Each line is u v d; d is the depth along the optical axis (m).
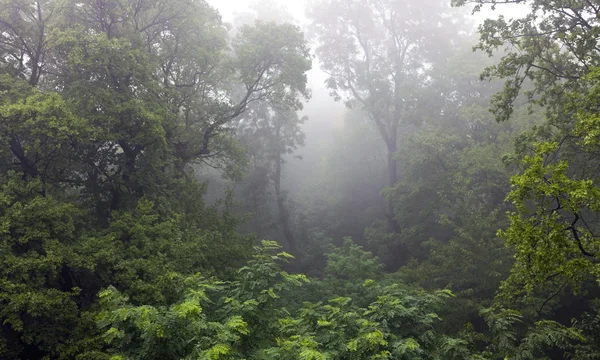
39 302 8.48
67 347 9.03
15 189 10.13
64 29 13.42
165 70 17.45
